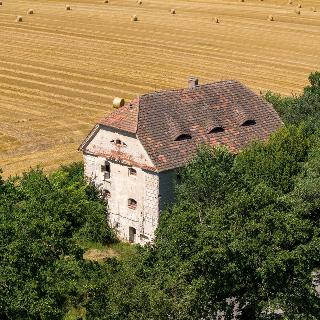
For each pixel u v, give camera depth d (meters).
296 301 98.81
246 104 159.25
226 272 91.50
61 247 95.44
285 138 137.50
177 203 125.75
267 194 101.62
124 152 145.38
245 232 96.06
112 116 148.00
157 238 97.94
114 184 150.25
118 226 152.25
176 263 90.00
